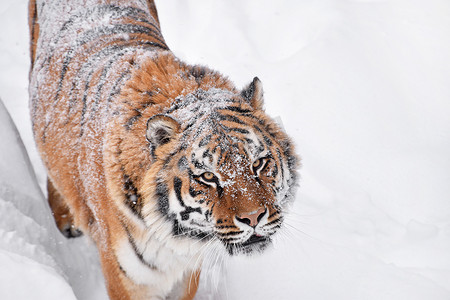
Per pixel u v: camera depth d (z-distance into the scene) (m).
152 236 6.38
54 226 8.56
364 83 11.59
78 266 8.35
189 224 6.20
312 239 8.77
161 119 5.84
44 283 5.93
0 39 13.97
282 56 12.84
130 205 6.17
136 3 8.98
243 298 8.05
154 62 6.73
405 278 8.00
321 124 10.98
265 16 13.82
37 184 8.74
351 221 9.30
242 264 8.36
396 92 11.48
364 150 10.59
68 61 7.64
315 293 7.92
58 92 7.52
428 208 9.67
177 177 5.99
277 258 8.38
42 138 7.83
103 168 6.33
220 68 12.48
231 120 6.06
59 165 7.43
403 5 13.48
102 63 7.18
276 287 8.07
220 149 5.83
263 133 6.20
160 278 6.83
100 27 7.99
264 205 5.93
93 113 6.76
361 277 8.06
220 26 13.51
